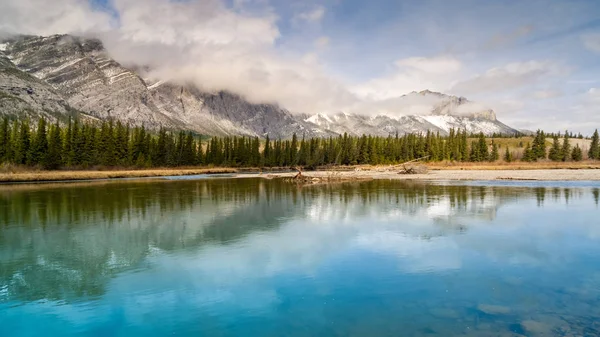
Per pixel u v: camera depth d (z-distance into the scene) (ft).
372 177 257.14
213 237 74.69
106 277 52.34
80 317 40.42
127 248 67.05
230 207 114.42
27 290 47.98
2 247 68.18
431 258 58.39
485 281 47.62
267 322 37.76
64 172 277.03
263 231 79.82
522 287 45.32
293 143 504.02
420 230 78.89
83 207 114.52
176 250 65.46
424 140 504.02
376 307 40.42
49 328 38.09
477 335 33.24
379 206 113.60
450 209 107.04
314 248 65.57
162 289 47.65
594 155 477.36
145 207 114.83
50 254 63.62
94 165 327.67
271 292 45.80
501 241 68.59
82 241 72.23
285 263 57.26
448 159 467.52
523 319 36.35
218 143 489.26
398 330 34.81
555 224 84.07
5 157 289.53
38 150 298.76
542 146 469.16
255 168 447.42
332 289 46.21
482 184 191.93
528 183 196.44
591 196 135.33
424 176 264.52
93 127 350.23
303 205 117.60
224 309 41.27
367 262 57.00
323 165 482.69
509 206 111.75
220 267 55.88
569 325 34.88
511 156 483.92
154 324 38.22
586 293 43.04
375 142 496.23
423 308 39.78
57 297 45.85
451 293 43.88
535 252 61.00
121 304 43.47
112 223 89.51
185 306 42.39
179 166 402.52
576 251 61.31
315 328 35.96
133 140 377.91
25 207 114.52
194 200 131.85
